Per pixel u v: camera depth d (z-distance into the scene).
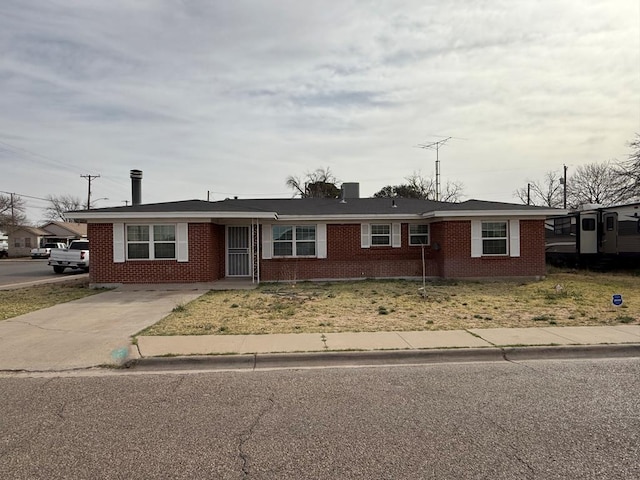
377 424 4.14
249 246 18.02
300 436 3.89
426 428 4.04
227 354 6.48
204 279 15.59
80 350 6.88
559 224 23.28
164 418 4.34
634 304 10.84
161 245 15.52
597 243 21.66
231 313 9.90
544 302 11.27
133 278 15.41
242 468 3.34
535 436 3.85
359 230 18.19
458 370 5.94
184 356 6.40
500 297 12.25
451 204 19.17
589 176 48.41
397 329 8.12
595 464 3.34
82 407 4.65
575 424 4.10
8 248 56.16
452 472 3.24
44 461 3.47
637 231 19.44
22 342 7.38
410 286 15.18
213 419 4.30
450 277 17.00
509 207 17.28
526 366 6.12
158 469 3.34
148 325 8.63
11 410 4.57
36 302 11.96
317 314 9.73
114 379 5.64
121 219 15.28
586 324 8.48
